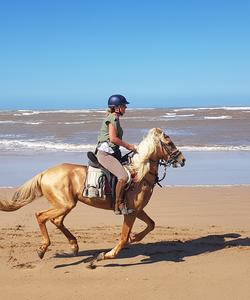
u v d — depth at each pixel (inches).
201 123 1512.1
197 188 530.9
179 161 289.9
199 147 884.6
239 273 268.1
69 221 403.5
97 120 1721.2
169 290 245.6
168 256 305.7
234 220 403.9
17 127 1425.9
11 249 323.3
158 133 288.4
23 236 357.7
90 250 320.8
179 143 949.2
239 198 480.7
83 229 377.4
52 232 369.4
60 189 283.3
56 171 288.0
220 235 358.9
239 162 713.0
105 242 340.8
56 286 254.1
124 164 286.4
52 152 827.4
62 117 2049.7
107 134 283.6
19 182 571.2
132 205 281.9
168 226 387.2
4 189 521.3
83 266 286.4
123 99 281.1
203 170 652.7
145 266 285.1
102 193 280.1
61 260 299.0
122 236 282.2
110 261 296.5
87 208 451.2
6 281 262.2
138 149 285.6
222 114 2143.2
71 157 758.5
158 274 269.7
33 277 268.1
